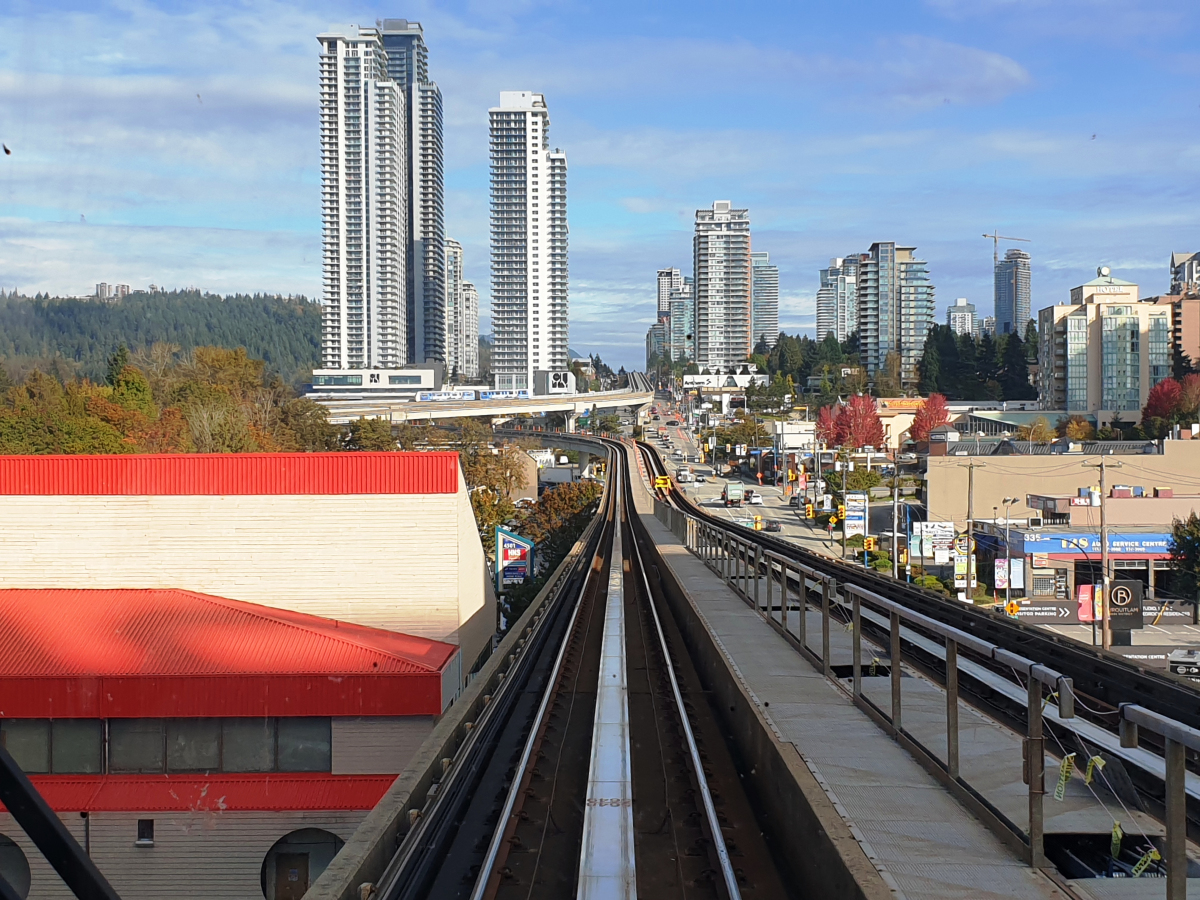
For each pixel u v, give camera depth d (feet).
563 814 25.23
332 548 60.95
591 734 32.99
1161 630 102.58
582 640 57.72
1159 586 126.52
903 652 37.52
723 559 75.72
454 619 60.70
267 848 49.24
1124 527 138.10
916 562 152.76
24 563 60.23
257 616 56.49
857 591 28.32
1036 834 16.22
